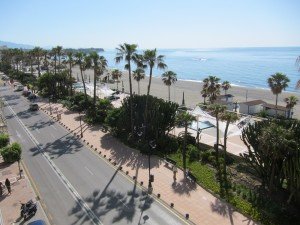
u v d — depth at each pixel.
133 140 55.94
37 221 29.17
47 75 102.75
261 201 34.66
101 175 42.53
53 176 42.16
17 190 37.91
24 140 58.34
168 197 36.38
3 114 79.31
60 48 116.19
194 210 33.53
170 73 92.19
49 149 53.22
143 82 163.62
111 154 50.62
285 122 38.91
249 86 161.38
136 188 38.75
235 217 32.16
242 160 47.91
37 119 74.12
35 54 135.00
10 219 31.59
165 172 43.53
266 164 36.56
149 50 56.16
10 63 183.50
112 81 153.88
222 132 53.28
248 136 39.62
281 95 127.06
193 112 61.97
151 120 54.59
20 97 103.06
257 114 82.88
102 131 63.56
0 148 47.88
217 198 36.22
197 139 54.34
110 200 35.69
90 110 74.88
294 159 32.03
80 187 38.97
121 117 58.34
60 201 35.44
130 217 32.12
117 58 57.25
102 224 30.92
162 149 52.34
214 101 92.19
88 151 52.16
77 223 31.11
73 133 62.53
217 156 47.72
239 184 39.78
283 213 32.09
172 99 115.69
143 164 46.50
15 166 45.59
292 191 32.94
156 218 31.92
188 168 44.47
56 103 92.56
